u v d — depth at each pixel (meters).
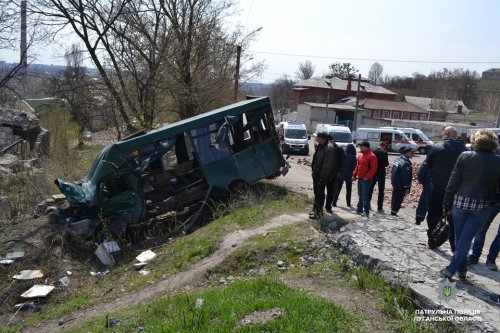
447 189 5.34
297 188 14.91
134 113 19.48
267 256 7.36
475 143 5.19
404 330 4.64
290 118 72.62
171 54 20.69
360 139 36.62
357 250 6.45
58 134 19.97
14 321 7.10
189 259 8.09
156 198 11.05
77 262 9.01
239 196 11.35
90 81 19.45
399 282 5.35
